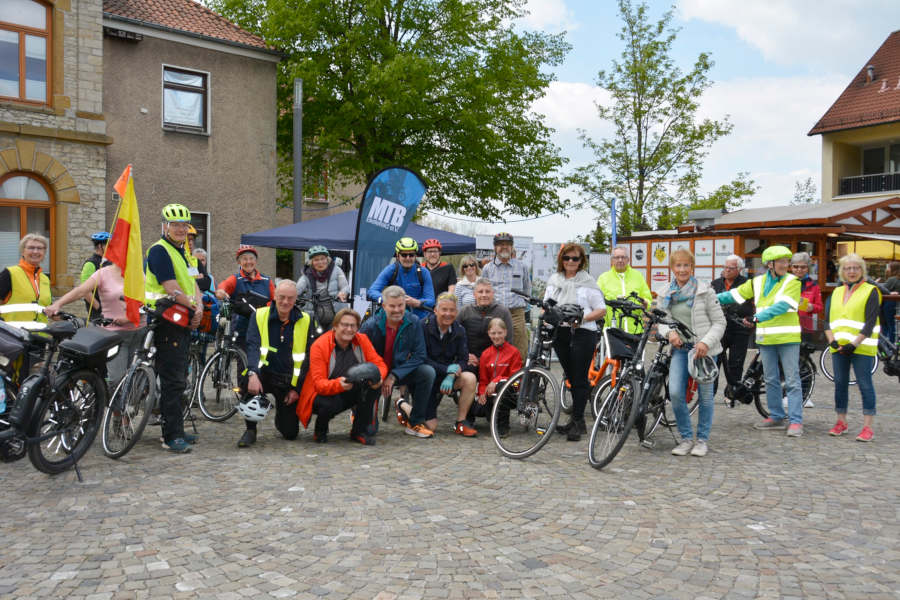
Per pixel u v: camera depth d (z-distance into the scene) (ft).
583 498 15.39
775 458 19.36
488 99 64.69
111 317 20.48
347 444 20.39
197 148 54.85
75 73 46.34
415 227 37.35
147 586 10.69
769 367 23.26
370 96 59.67
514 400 19.54
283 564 11.59
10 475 16.42
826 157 91.86
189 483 15.90
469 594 10.62
